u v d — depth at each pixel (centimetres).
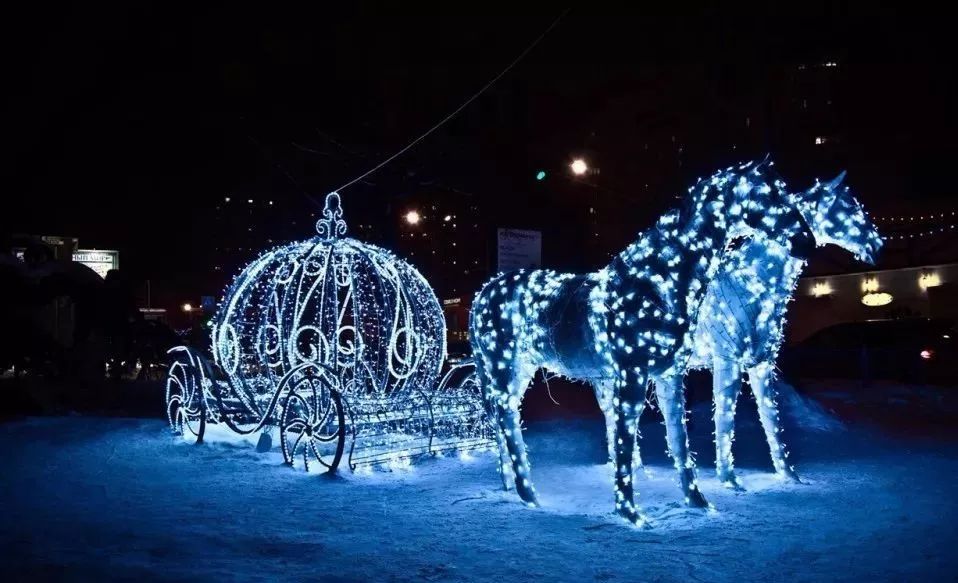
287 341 1130
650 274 727
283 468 970
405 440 1030
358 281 1159
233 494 830
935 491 820
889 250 2702
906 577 555
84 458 1020
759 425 1323
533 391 2139
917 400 1642
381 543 648
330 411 987
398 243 2431
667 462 1036
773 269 858
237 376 1098
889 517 716
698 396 1669
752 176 713
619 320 727
